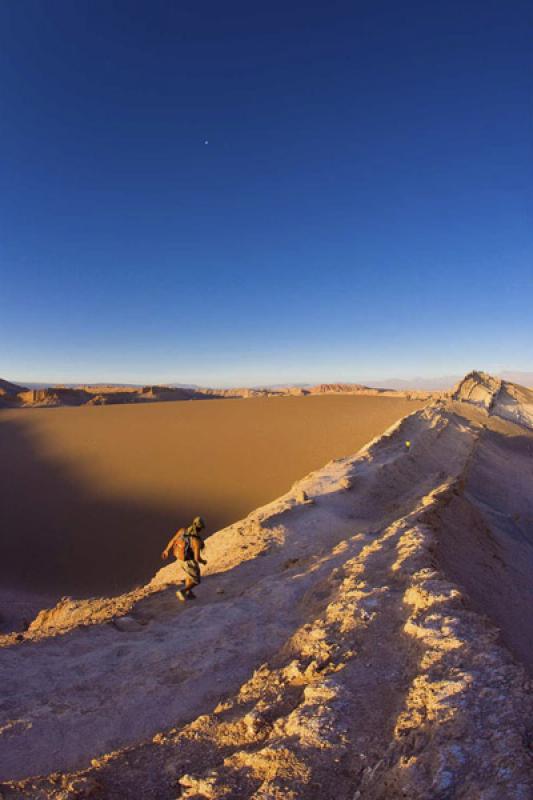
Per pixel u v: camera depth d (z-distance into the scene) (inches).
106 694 236.1
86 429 2819.9
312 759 132.7
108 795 139.6
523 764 107.0
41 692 239.8
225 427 2640.3
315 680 186.4
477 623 191.6
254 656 259.9
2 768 179.8
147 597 416.5
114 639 313.4
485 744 117.0
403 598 232.4
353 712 152.9
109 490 1715.1
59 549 1305.4
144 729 203.9
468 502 616.1
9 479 1932.8
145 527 1408.7
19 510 1581.0
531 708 129.4
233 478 1765.5
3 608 971.3
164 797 137.3
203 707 217.3
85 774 152.0
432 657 167.6
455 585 232.7
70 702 229.5
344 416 2758.4
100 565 1214.9
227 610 331.0
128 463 2033.7
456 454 1332.4
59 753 188.9
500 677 146.0
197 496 1604.3
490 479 1218.6
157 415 3181.6
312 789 121.9
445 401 2618.1
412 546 315.0
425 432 1487.5
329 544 525.0
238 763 140.9
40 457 2249.0
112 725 207.3
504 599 340.2
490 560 440.8
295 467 1845.5
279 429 2496.3
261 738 157.4
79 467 2037.4
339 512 660.1
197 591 412.5
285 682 195.8
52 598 1069.8
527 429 2613.2
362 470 905.5
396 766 118.5
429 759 116.5
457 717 127.3
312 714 152.2
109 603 437.4
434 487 698.8
